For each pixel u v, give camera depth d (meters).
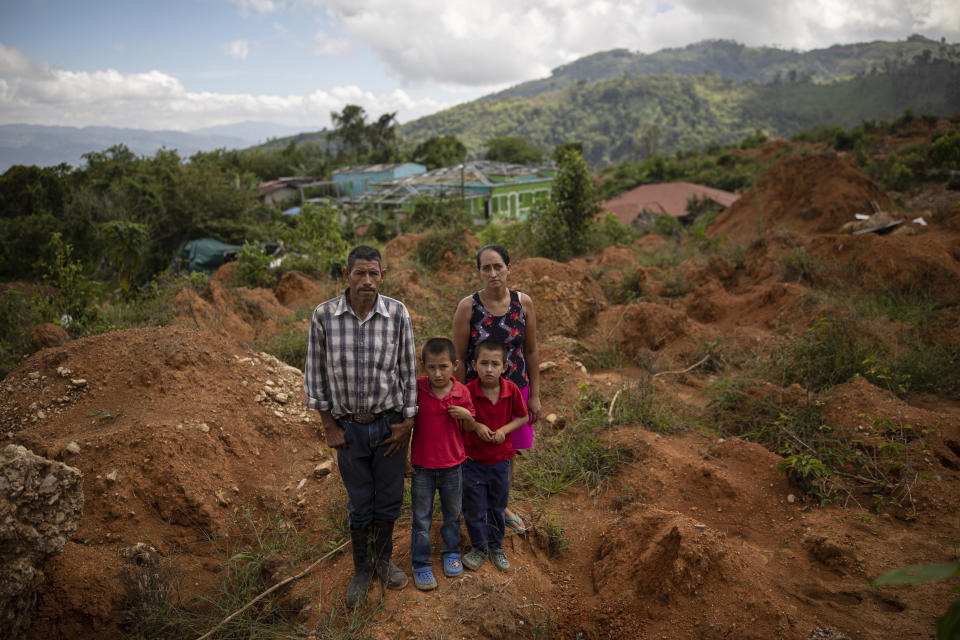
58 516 2.75
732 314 9.43
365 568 3.10
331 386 2.98
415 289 9.71
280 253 18.47
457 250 12.41
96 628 2.91
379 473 3.09
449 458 3.09
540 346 6.88
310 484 4.20
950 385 5.83
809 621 2.94
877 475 4.25
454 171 43.59
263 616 3.07
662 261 13.65
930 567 1.27
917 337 6.85
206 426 4.18
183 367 4.65
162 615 2.98
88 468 3.71
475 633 2.87
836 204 15.62
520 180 42.31
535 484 4.30
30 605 2.71
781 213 17.11
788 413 5.16
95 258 25.31
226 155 67.50
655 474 4.35
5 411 4.29
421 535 3.12
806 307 8.32
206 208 33.44
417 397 3.11
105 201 28.94
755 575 3.19
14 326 7.72
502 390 3.21
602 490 4.26
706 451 4.74
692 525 3.32
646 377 5.96
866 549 3.50
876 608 3.04
